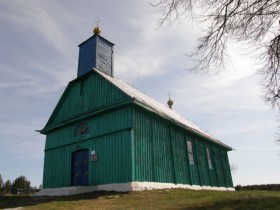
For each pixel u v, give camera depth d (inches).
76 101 763.4
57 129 787.4
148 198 459.2
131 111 605.9
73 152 708.0
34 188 1835.6
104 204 419.5
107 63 799.7
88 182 630.5
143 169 589.3
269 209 299.1
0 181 1950.1
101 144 633.6
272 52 261.0
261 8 244.7
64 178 701.3
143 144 613.0
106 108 639.8
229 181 1096.8
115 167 585.0
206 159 935.7
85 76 761.0
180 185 702.5
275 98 285.7
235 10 248.7
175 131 775.7
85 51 809.5
